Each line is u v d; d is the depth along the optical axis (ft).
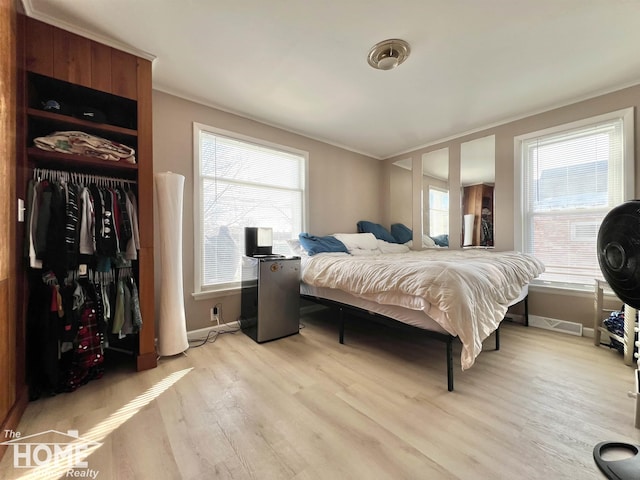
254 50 6.44
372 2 5.10
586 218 8.73
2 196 4.19
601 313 7.82
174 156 8.17
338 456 3.82
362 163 14.05
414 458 3.77
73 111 5.90
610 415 4.66
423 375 6.17
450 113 9.69
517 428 4.37
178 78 7.54
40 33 5.36
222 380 5.96
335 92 8.27
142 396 5.34
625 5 5.13
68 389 5.48
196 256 8.54
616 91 8.02
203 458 3.80
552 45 6.28
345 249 10.70
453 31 5.85
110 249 5.93
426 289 5.48
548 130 9.30
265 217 10.44
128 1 5.04
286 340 8.41
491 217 10.71
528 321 9.61
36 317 5.34
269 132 10.43
